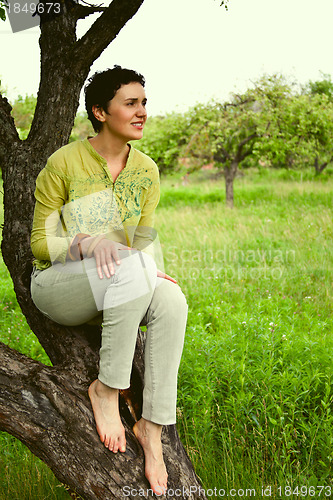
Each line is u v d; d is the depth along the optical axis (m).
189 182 20.23
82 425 1.93
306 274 6.73
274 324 3.94
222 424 3.26
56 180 2.09
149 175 2.24
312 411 3.26
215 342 3.89
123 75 2.03
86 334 2.25
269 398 3.22
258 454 2.99
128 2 2.59
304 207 11.71
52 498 2.85
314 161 19.00
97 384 1.99
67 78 2.75
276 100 13.67
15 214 2.63
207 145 13.99
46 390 1.93
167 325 1.97
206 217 11.36
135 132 2.08
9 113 2.89
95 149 2.15
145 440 2.02
